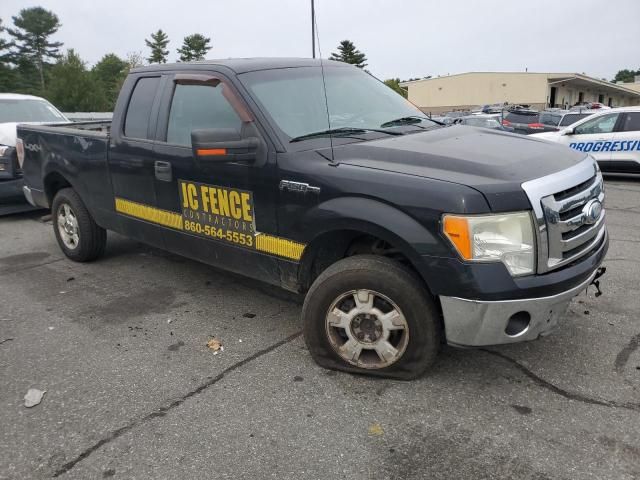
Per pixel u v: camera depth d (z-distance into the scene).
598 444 2.81
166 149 4.43
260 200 3.77
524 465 2.70
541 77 65.19
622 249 6.20
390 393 3.33
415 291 3.20
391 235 3.13
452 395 3.28
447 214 2.96
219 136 3.60
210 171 4.05
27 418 3.22
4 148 7.98
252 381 3.53
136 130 4.79
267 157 3.69
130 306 4.80
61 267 5.93
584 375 3.44
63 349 4.05
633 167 11.84
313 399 3.30
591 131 12.38
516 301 2.96
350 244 3.66
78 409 3.29
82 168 5.43
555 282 3.02
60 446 2.97
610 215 8.25
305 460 2.79
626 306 4.46
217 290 5.11
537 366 3.56
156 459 2.84
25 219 8.44
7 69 84.62
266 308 4.68
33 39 92.12
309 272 3.77
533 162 3.30
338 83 4.48
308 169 3.50
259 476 2.69
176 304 4.81
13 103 9.74
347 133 3.93
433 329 3.25
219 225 4.12
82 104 68.25
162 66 4.78
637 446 2.79
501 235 2.94
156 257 6.16
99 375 3.67
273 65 4.31
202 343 4.07
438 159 3.30
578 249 3.26
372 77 5.02
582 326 4.10
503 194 2.94
